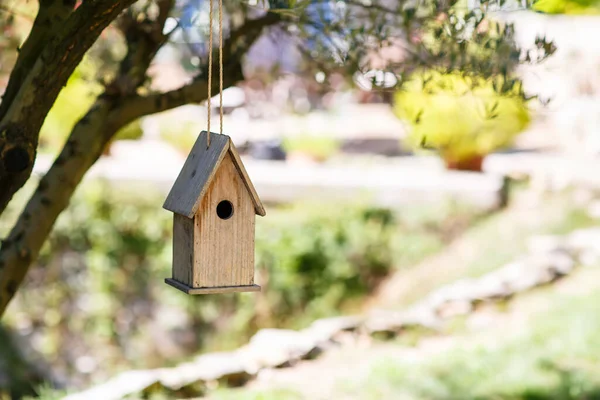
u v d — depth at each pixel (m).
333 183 14.55
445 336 9.04
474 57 4.50
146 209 12.97
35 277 12.48
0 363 10.88
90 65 5.89
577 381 7.35
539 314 9.48
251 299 13.00
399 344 8.81
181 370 7.78
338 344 8.73
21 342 11.80
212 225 3.65
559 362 7.82
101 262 12.72
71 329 12.48
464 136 14.99
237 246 3.72
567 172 15.48
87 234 12.72
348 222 13.74
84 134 4.88
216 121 17.73
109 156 15.62
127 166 14.95
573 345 8.18
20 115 4.10
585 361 7.83
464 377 7.55
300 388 7.40
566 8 4.30
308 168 16.42
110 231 12.78
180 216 3.80
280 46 6.12
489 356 8.06
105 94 4.95
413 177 15.47
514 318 9.53
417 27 4.59
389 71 4.59
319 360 8.32
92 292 12.67
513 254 12.67
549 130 20.23
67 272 12.61
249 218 3.73
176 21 5.06
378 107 22.70
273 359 8.09
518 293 10.44
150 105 4.95
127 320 12.72
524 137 20.27
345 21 4.52
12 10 5.50
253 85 16.23
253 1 4.09
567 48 14.49
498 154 19.30
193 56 5.65
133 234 12.87
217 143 3.64
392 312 10.74
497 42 4.45
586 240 12.16
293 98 17.75
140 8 5.23
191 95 5.01
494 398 7.11
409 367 7.84
